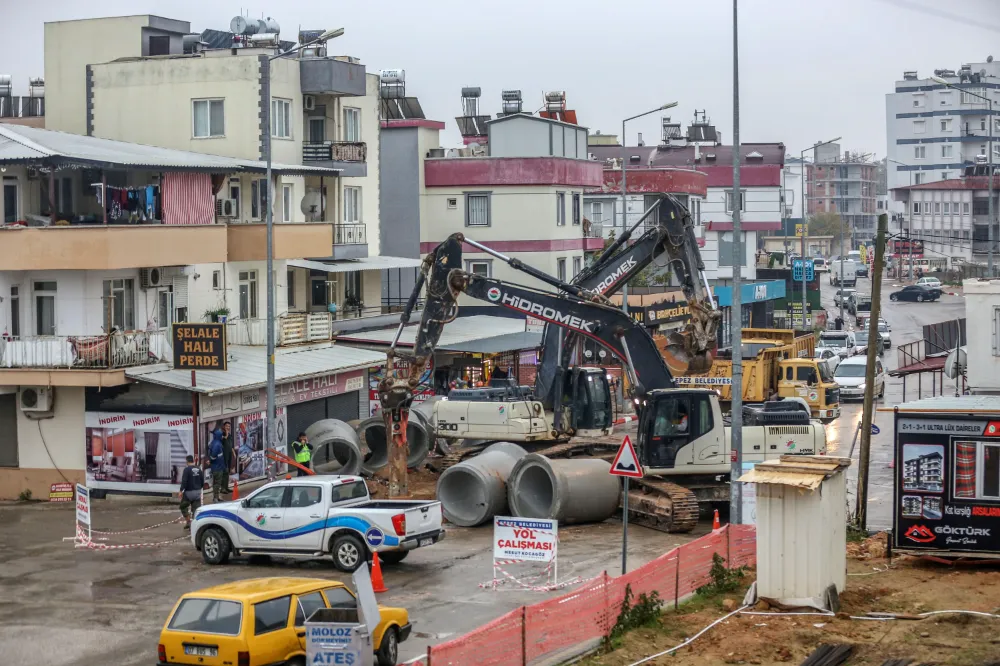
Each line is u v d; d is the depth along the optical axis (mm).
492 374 50719
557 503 29594
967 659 18234
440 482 31062
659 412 30203
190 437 33625
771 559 20922
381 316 50344
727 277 93125
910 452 24234
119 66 45312
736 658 18312
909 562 24797
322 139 47625
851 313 104500
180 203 36844
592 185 63031
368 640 15883
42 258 32906
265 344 40031
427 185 57719
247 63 43469
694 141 101375
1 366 33500
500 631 16453
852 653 18578
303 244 41625
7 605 22172
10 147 33750
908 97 181000
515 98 69688
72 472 34812
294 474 37719
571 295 33906
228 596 16734
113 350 33188
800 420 31406
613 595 19438
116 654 19000
